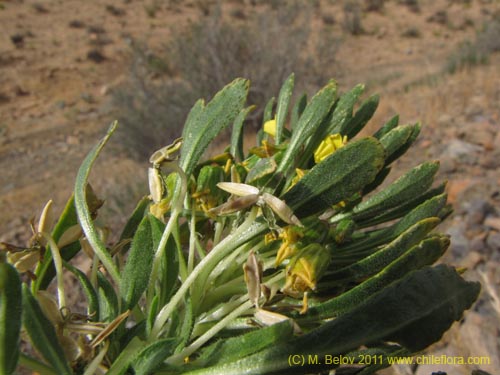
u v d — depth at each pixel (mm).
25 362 74
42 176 784
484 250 347
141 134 801
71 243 95
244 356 78
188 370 80
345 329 76
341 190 85
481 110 586
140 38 1571
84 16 1722
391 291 77
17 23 1571
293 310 87
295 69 842
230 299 92
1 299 61
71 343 79
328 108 93
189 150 95
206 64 822
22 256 88
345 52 1550
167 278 91
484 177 437
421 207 95
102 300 87
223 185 85
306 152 101
